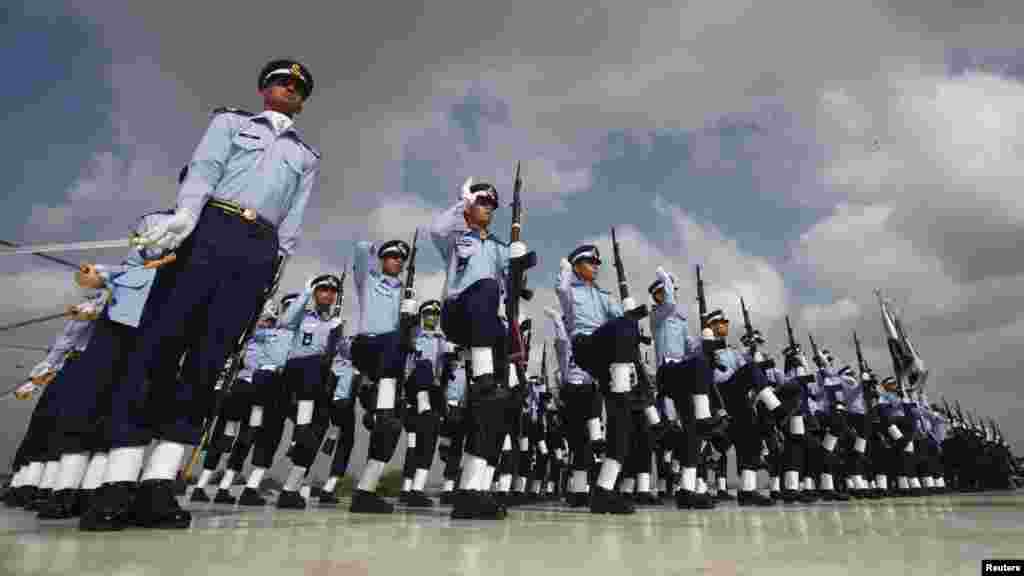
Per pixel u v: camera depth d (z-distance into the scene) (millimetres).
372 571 1661
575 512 5172
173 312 2934
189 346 3021
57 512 3947
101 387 4246
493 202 4695
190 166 3100
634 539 2529
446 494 8914
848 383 11008
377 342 5395
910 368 13531
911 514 4336
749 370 8125
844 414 9914
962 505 5840
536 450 11508
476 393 4145
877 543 2355
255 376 6930
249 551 2041
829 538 2557
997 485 16422
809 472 9570
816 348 11164
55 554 1910
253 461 6758
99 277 3102
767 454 9609
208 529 2846
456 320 4453
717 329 8672
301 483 6172
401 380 5406
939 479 13695
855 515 4301
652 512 5074
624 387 5074
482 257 4500
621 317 5266
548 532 2863
